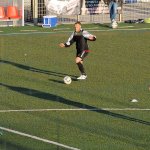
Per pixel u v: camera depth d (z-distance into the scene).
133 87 32.50
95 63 40.06
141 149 21.81
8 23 61.25
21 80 34.12
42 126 24.70
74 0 65.56
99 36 53.56
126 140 22.91
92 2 66.81
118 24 63.31
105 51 45.28
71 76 35.50
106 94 30.70
